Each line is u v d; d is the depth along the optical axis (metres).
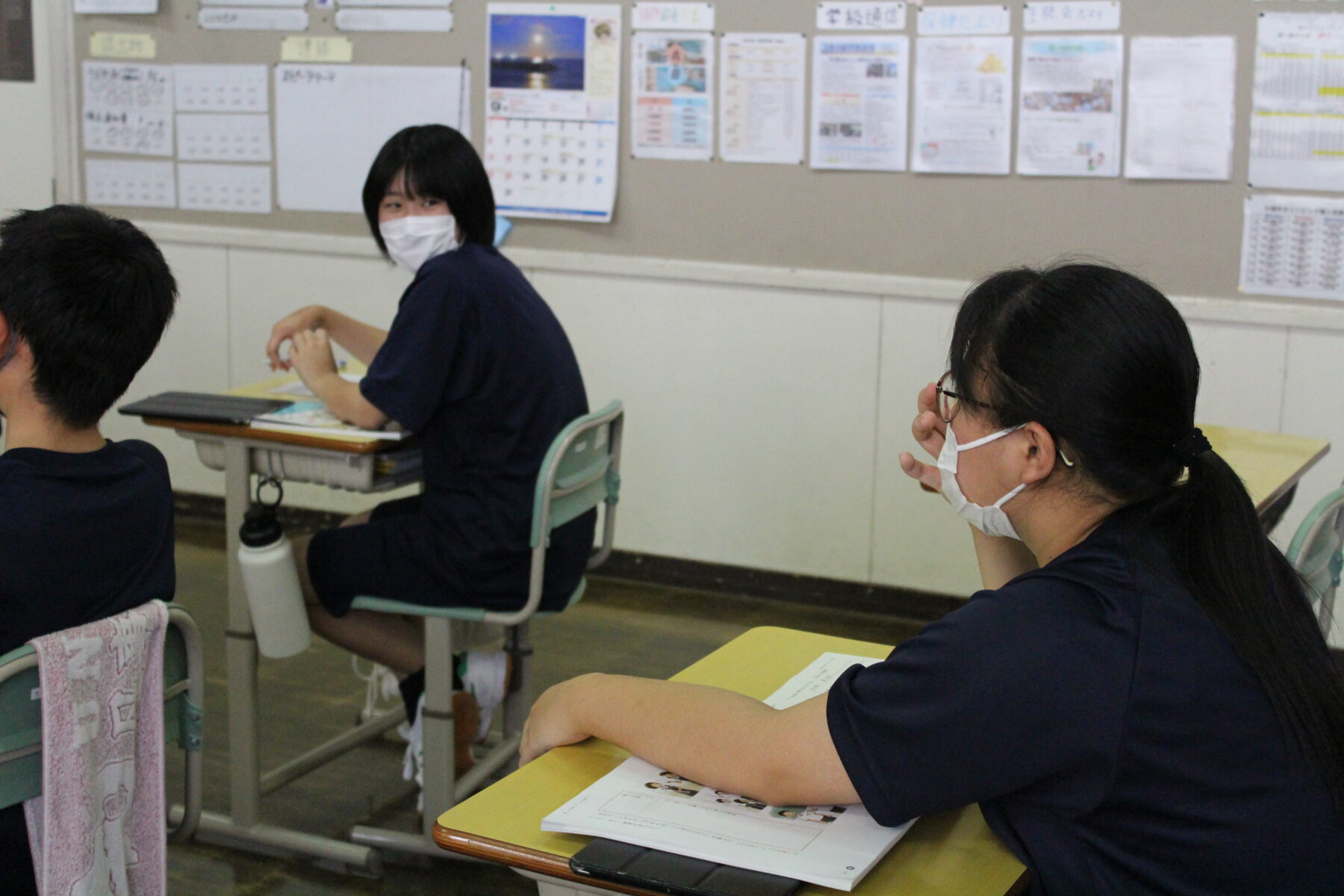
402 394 2.07
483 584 2.14
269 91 3.91
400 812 2.42
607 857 0.89
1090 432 0.88
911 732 0.86
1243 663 0.84
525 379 2.13
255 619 2.14
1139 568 0.87
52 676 1.16
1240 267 3.05
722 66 3.40
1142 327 0.87
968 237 3.27
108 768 1.24
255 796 2.27
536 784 1.02
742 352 3.54
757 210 3.45
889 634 3.38
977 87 3.18
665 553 3.75
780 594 3.63
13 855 1.23
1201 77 3.01
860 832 0.93
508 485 2.14
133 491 1.32
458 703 2.31
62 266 1.22
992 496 0.96
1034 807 0.88
